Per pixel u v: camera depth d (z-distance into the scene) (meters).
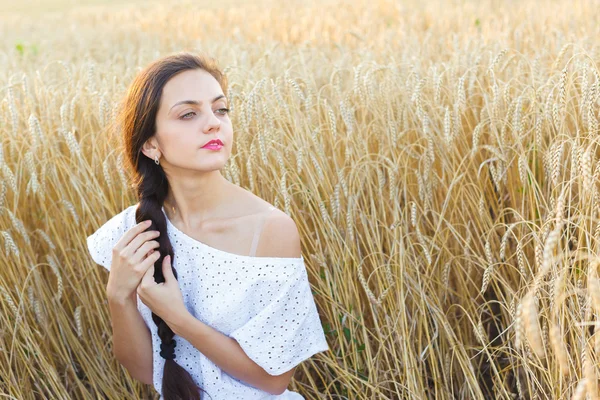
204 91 1.70
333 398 2.63
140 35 8.23
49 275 2.96
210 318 1.78
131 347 1.92
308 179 2.63
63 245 2.89
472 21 6.65
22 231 2.57
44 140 2.82
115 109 2.27
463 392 2.42
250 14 9.51
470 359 2.39
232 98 2.81
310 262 2.57
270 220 1.77
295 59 4.01
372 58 4.01
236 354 1.75
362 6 8.98
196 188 1.79
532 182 2.24
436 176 2.68
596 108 2.71
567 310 1.87
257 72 3.70
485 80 3.27
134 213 1.99
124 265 1.78
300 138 2.73
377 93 3.01
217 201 1.82
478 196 2.60
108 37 8.38
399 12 8.18
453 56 3.78
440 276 2.65
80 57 6.45
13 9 21.19
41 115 3.21
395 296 2.55
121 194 2.90
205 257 1.78
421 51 4.27
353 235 2.56
